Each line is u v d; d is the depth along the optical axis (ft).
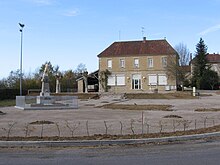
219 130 45.62
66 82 263.70
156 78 237.25
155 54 237.66
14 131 47.50
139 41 250.98
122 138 39.52
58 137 40.42
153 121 59.47
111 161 29.09
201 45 272.51
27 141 37.29
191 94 176.04
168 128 49.57
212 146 36.32
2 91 160.76
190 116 69.05
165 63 236.43
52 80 241.76
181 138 40.27
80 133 44.83
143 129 48.52
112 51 246.27
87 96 173.78
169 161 28.68
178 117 66.54
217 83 260.42
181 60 248.73
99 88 242.37
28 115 76.74
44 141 37.17
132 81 240.53
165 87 235.20
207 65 271.90
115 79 241.96
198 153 32.32
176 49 250.98
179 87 243.40
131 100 147.23
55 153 33.12
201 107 98.07
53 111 89.04
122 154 32.35
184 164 27.43
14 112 86.79
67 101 111.96
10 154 32.71
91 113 79.46
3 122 60.64
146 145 37.19
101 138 39.55
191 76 270.05
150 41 248.93
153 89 224.53
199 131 44.88
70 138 39.58
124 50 245.45
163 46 242.37
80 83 242.58
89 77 247.50
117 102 131.13
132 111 84.23
